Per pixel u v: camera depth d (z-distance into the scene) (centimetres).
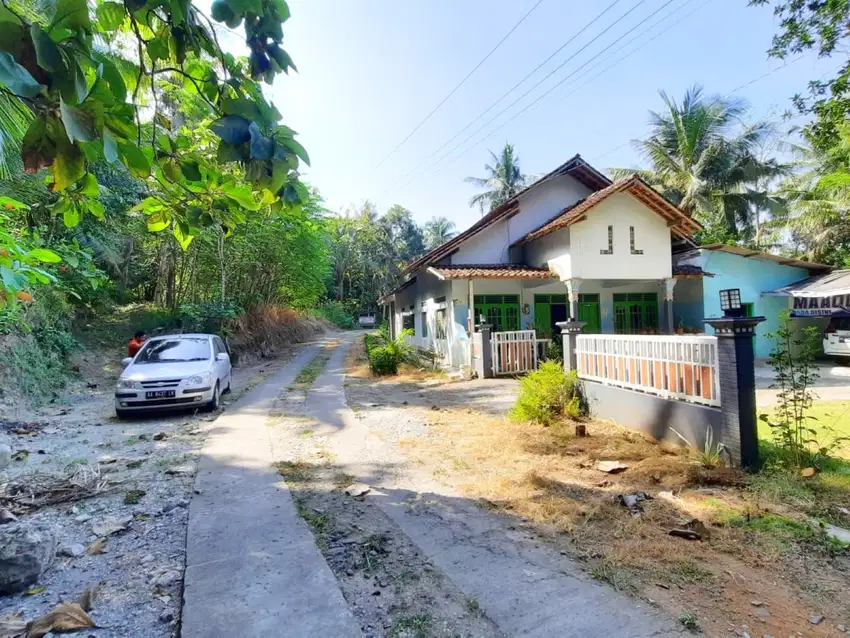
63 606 239
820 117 746
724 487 394
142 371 780
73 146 120
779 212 1997
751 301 1477
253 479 456
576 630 218
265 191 166
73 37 105
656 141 2208
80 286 1201
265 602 245
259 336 1878
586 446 525
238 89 152
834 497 363
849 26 661
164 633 226
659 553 288
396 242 5066
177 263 1833
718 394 457
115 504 402
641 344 577
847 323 1336
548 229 1276
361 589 259
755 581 257
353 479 453
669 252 1316
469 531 331
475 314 1391
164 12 139
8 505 390
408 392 1010
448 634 219
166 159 168
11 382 834
